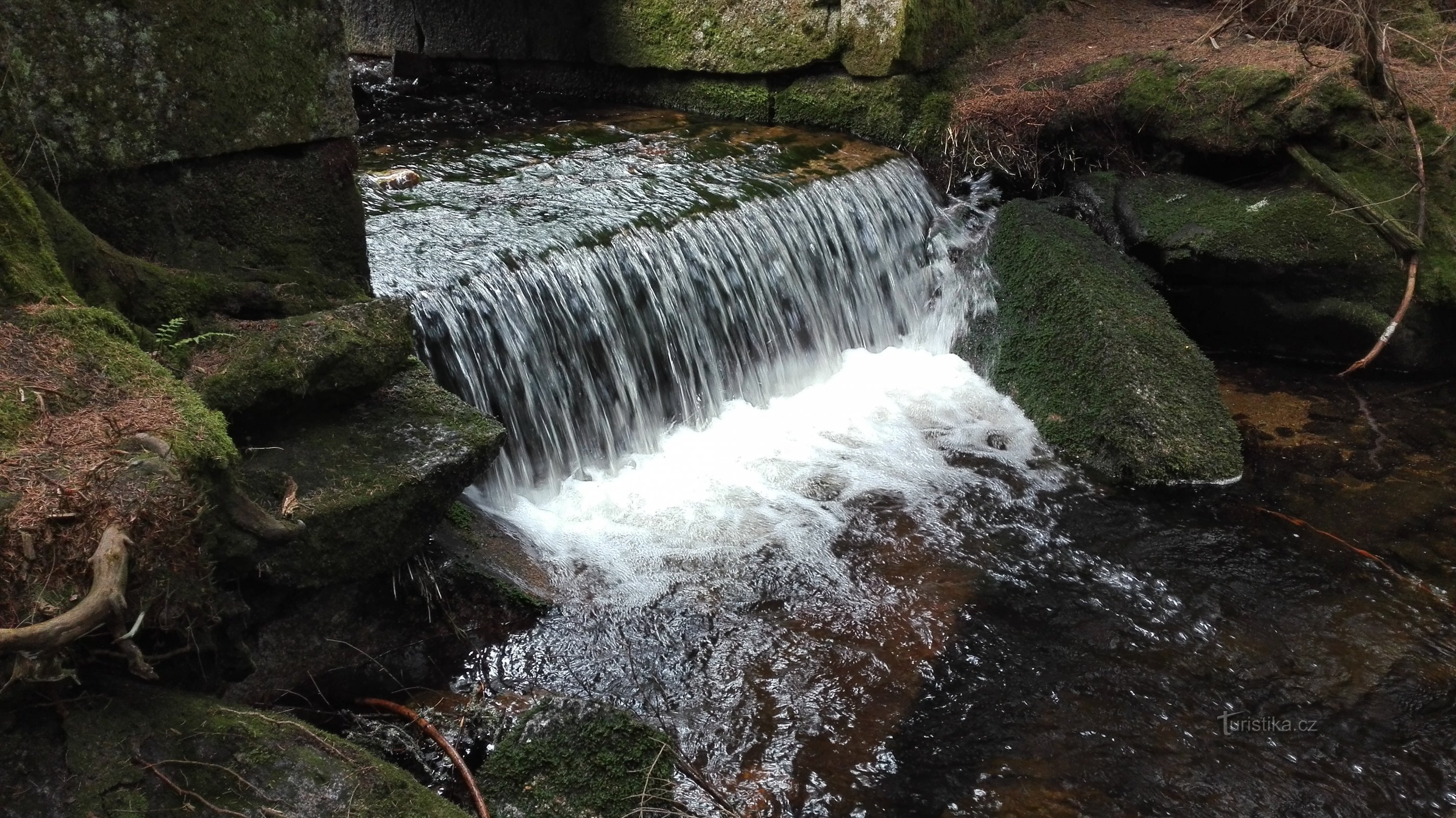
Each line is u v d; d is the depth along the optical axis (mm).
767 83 8078
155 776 2318
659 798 3260
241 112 3764
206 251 3775
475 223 5492
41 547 2178
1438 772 3648
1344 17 7309
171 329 3273
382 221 5445
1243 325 6840
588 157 6926
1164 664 4164
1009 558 4812
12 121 3189
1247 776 3623
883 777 3559
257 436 3287
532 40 8867
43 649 2043
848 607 4414
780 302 6172
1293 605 4523
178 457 2484
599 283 5258
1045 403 6004
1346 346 6664
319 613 3402
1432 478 5453
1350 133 6680
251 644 3188
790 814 3385
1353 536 4992
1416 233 6457
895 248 6973
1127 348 5840
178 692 2529
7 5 3135
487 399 4730
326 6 3969
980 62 8250
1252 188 7043
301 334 3377
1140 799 3514
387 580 3637
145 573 2303
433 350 4523
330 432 3414
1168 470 5434
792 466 5477
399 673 3631
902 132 7598
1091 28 8711
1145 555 4863
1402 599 4551
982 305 6758
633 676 3912
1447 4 8039
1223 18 8273
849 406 6137
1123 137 7473
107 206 3488
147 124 3510
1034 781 3574
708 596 4410
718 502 5113
